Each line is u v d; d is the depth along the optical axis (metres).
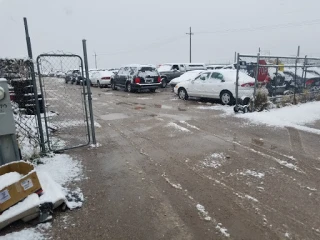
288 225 3.14
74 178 4.47
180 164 5.04
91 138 6.88
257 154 5.52
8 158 4.30
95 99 15.37
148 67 18.09
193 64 25.17
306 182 4.23
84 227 3.17
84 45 5.64
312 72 12.93
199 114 10.00
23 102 5.32
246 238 2.93
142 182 4.31
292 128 7.60
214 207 3.54
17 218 3.18
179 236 2.98
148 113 10.49
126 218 3.34
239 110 9.93
